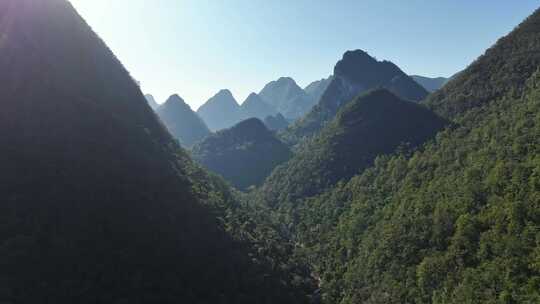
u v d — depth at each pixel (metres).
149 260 70.56
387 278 82.06
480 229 71.06
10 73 81.06
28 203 65.25
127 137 92.56
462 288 63.31
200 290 72.94
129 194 77.12
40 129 76.19
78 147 78.25
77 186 71.25
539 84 112.12
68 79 92.38
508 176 75.38
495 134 98.25
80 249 64.81
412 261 79.88
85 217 68.50
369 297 83.56
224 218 104.06
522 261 59.59
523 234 62.31
